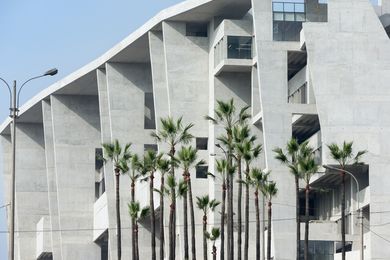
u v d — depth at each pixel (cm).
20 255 14375
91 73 12212
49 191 13550
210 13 10556
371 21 9612
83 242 13225
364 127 9456
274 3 9919
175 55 10750
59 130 13150
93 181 13200
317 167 8444
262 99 9775
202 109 10731
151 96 12025
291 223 9762
